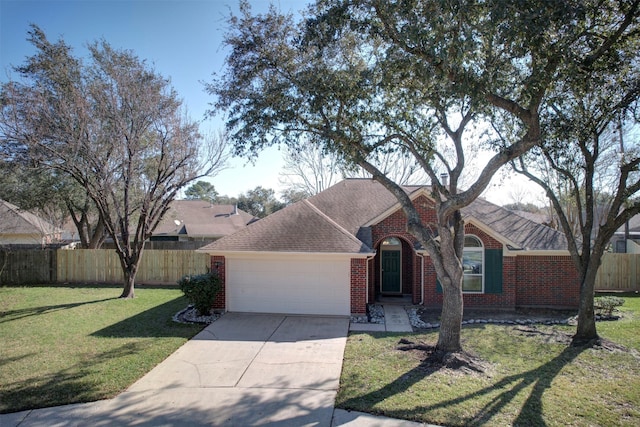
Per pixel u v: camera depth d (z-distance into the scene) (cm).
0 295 1788
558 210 1142
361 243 1412
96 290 1933
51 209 2797
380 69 997
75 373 838
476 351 988
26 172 1992
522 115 852
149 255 2173
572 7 691
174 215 3225
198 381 807
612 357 948
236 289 1441
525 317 1414
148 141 1792
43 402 706
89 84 1655
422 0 819
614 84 1019
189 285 1362
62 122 1522
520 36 752
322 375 836
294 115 1046
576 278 1577
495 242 1535
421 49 840
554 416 648
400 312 1479
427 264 1559
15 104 1459
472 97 823
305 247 1391
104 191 1619
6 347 1016
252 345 1051
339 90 1004
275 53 1051
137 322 1283
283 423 634
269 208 6356
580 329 1081
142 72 1653
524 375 827
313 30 943
